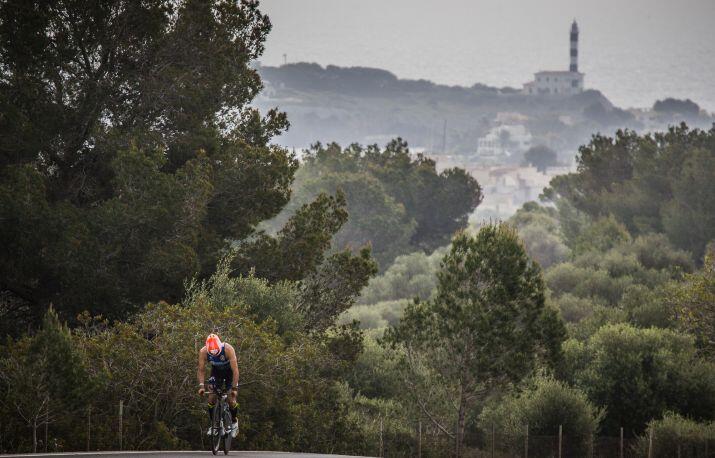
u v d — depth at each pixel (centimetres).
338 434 11519
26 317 11906
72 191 12200
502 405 15450
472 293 13312
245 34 13712
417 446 13375
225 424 5719
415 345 13688
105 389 8069
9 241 11025
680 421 15062
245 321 8962
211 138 12962
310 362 10906
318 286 13275
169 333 8531
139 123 12688
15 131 11356
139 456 5462
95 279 11000
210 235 12450
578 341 19650
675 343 17538
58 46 11819
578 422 14938
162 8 12350
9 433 7419
